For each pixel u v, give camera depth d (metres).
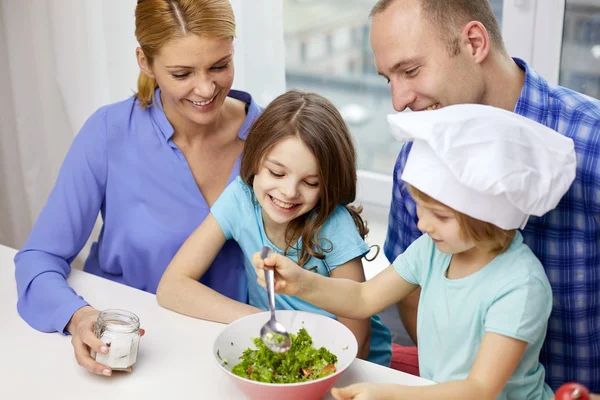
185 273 1.41
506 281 1.12
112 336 1.14
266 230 1.45
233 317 1.31
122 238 1.60
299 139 1.29
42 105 2.32
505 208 1.04
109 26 2.13
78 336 1.20
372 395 1.00
